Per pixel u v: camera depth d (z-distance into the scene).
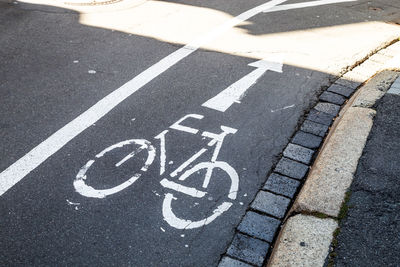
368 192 4.05
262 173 4.69
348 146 4.64
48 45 7.30
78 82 6.24
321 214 3.84
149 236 3.90
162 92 6.08
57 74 6.42
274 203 4.30
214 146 5.05
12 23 8.09
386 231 3.66
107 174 4.58
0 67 6.55
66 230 3.93
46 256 3.69
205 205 4.25
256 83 6.40
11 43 7.32
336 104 5.97
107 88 6.12
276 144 5.14
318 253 3.47
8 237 3.85
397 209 3.87
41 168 4.64
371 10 9.62
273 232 3.99
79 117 5.48
